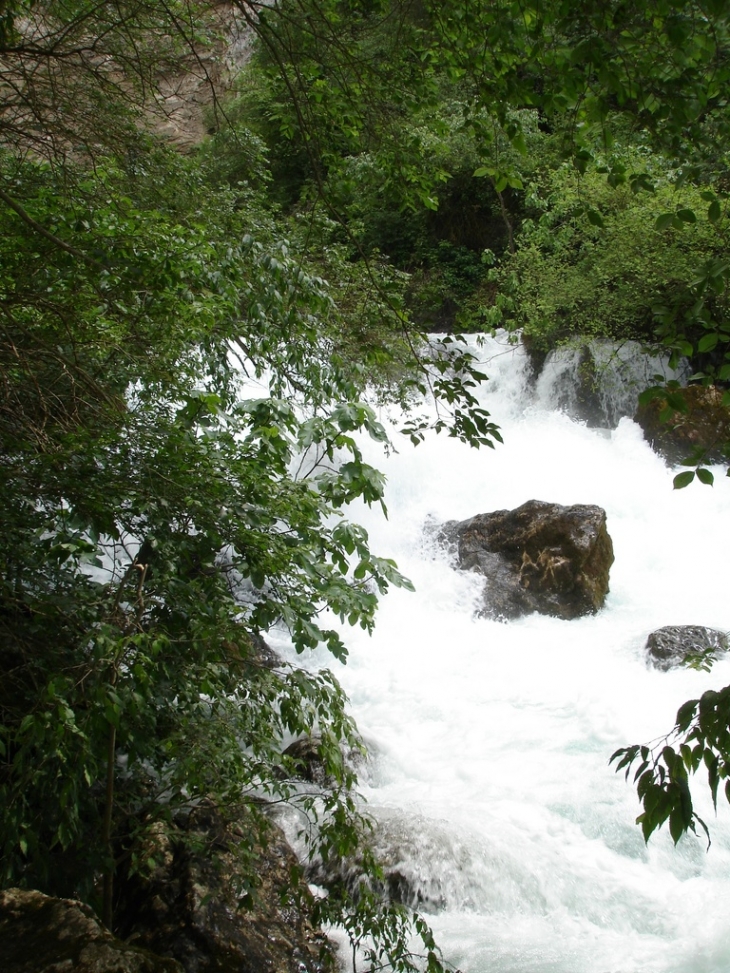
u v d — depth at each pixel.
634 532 12.21
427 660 9.52
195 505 4.13
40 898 2.68
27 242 4.76
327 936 4.89
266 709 4.05
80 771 3.62
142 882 4.59
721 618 10.16
